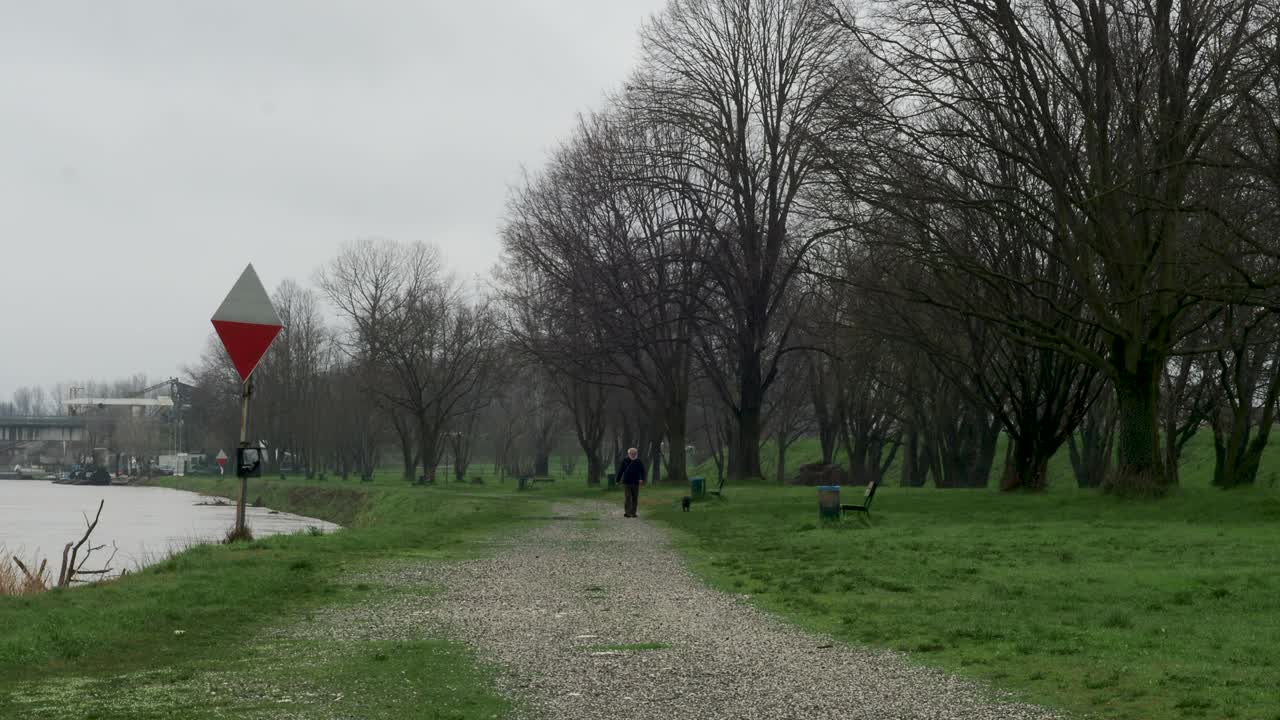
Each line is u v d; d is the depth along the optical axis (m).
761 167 54.91
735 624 12.62
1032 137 34.31
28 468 183.62
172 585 14.72
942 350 41.59
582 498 54.34
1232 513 28.41
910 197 34.09
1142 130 33.09
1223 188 30.95
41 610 12.53
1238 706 8.33
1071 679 9.45
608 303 57.03
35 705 8.27
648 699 8.66
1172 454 48.84
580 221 57.59
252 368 20.50
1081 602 14.30
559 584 16.67
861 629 12.20
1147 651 10.76
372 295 92.19
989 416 59.09
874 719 8.04
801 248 50.75
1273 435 73.62
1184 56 31.23
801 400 73.00
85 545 38.66
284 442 113.88
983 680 9.43
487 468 160.62
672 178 54.06
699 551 22.92
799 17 51.84
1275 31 30.12
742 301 56.03
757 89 54.00
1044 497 35.28
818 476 64.00
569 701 8.57
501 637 11.60
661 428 65.12
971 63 34.00
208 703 8.40
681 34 54.91
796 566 19.27
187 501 88.75
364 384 94.81
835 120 36.84
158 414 160.12
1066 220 33.19
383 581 16.64
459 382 89.81
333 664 10.00
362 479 101.25
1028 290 33.81
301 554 19.70
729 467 69.81
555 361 59.41
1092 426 58.97
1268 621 12.59
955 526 27.97
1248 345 40.06
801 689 9.05
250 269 19.83
